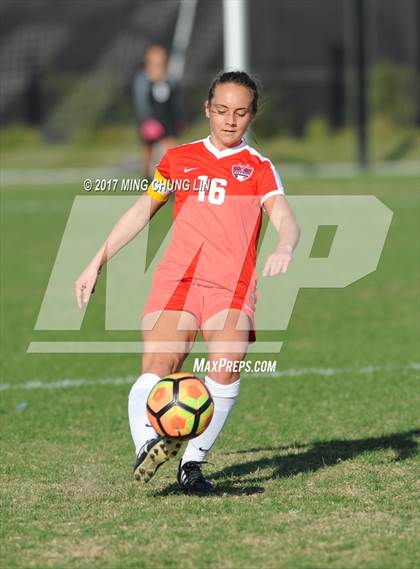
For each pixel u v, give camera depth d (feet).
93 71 481.05
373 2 467.93
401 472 73.00
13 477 73.10
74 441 83.92
